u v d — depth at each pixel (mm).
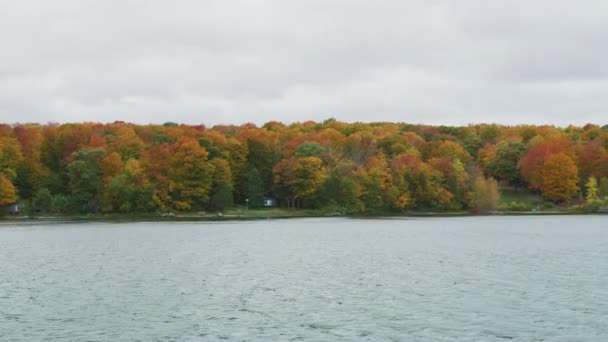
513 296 39344
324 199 156875
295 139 183875
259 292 41531
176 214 146250
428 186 156625
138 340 30078
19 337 30719
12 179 144250
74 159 151500
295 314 34875
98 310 36438
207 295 40656
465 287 42625
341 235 87562
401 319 33531
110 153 153000
